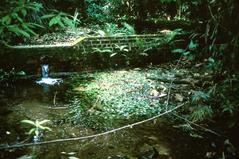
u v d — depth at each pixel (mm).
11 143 3004
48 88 4648
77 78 5082
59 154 2850
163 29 7004
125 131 3350
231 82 3945
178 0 6711
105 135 3248
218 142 3170
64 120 3580
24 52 5008
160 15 7734
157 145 3068
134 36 5848
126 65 5637
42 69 5109
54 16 5434
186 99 4199
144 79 5000
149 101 4164
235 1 3861
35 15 6410
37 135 3188
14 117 3613
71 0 7422
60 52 5211
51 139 3123
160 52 5887
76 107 3957
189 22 6746
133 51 5668
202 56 5805
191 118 3689
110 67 5543
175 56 6039
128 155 2861
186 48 5906
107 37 5605
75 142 3086
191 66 5680
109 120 3611
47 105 4008
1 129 3295
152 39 5980
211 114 3734
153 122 3586
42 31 6391
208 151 2990
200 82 4730
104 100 4168
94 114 3768
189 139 3213
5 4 5426
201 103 3936
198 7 6121
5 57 4906
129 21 7395
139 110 3896
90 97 4281
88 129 3377
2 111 3768
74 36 6277
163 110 3914
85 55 5359
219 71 4535
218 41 4777
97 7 8008
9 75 4895
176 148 3025
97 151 2920
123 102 4109
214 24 4520
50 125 3441
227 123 3568
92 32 6516
